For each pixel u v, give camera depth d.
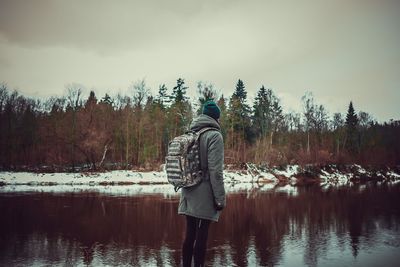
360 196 20.12
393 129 89.25
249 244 7.39
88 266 5.61
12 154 51.12
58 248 6.85
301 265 5.73
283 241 7.67
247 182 43.84
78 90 53.66
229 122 62.16
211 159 3.83
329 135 77.38
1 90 53.38
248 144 66.19
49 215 11.32
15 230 8.72
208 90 55.44
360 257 6.25
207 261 5.99
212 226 9.76
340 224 9.99
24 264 5.68
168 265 5.69
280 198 18.81
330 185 35.50
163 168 46.59
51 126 50.97
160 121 57.12
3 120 51.94
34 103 57.84
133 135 54.78
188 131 4.18
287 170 52.59
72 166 48.25
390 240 7.73
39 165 51.00
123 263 5.79
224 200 3.87
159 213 12.05
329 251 6.72
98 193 21.11
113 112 56.06
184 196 4.05
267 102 69.12
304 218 11.21
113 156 54.75
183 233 8.48
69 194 19.92
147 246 7.08
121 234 8.36
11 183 31.75
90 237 7.95
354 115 85.62
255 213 12.48
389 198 18.62
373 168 63.12
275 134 69.06
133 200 16.73
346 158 63.59
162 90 71.38
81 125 49.88
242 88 83.06
